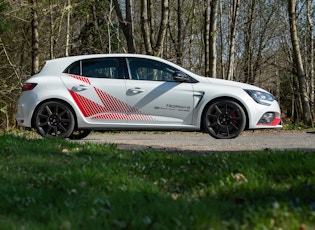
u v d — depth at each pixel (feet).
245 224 9.11
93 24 88.79
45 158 19.70
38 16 66.23
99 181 14.66
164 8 58.44
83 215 10.18
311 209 10.56
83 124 29.66
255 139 32.22
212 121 29.96
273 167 15.39
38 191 13.48
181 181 15.07
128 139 34.53
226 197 12.67
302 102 66.85
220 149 25.77
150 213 10.21
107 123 29.63
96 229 9.15
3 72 72.02
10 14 55.62
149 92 29.53
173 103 29.60
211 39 62.44
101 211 10.53
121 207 10.76
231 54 77.36
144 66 30.22
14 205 12.00
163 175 16.15
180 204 11.04
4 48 65.77
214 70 62.69
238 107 29.66
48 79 29.86
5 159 19.43
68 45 79.51
